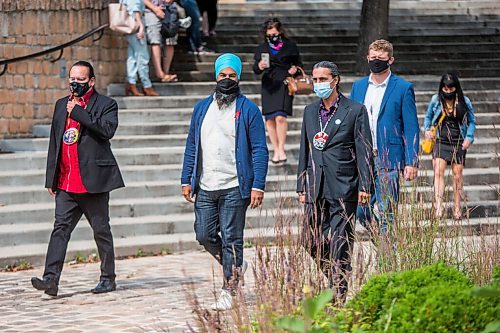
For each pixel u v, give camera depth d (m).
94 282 19.59
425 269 11.41
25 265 21.59
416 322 9.83
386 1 36.41
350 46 38.56
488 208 26.55
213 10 38.47
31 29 28.14
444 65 37.75
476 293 9.34
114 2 31.45
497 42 41.47
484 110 32.62
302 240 13.27
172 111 30.05
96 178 18.00
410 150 17.89
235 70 16.83
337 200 15.46
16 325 15.78
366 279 13.51
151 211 25.08
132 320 15.97
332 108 15.75
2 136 27.67
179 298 17.66
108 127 18.02
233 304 11.99
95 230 18.33
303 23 42.69
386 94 18.19
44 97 28.70
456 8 46.19
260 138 16.69
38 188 25.17
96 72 30.48
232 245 15.75
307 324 9.70
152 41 32.12
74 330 15.34
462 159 23.94
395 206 14.89
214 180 16.69
